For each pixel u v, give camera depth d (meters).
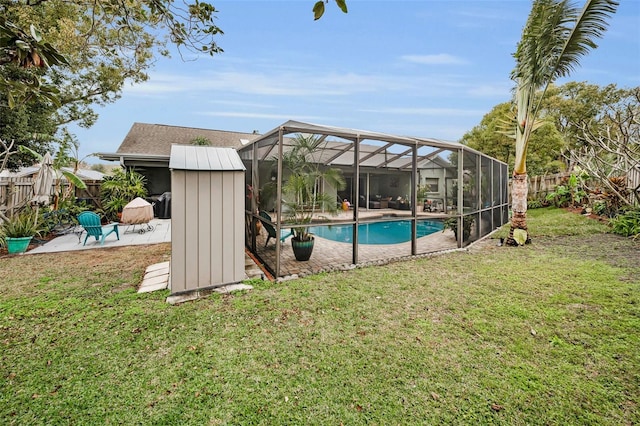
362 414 2.07
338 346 2.90
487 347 2.87
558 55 6.29
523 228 7.44
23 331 3.15
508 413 2.07
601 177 9.64
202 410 2.10
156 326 3.28
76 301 3.96
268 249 6.79
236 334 3.12
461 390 2.29
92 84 13.66
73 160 10.25
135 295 4.18
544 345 2.89
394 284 4.69
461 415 2.06
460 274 5.18
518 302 3.90
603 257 5.96
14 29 1.74
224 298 4.10
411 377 2.44
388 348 2.86
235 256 4.68
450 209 9.22
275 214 5.70
